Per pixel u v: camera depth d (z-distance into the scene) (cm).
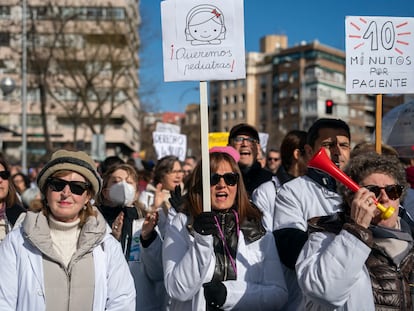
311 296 259
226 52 336
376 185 267
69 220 293
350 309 257
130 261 411
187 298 307
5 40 3666
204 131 320
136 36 3803
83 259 284
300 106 7575
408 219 298
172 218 349
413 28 395
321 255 259
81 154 297
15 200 414
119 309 290
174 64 339
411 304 262
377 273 263
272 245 333
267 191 399
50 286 276
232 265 320
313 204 343
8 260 279
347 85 390
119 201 441
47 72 2984
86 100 2956
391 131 539
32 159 3456
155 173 634
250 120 8494
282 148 455
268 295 313
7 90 1752
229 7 336
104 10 3166
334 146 366
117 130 4641
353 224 254
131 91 3784
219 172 330
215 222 298
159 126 1348
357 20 391
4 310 272
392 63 394
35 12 3038
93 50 2988
